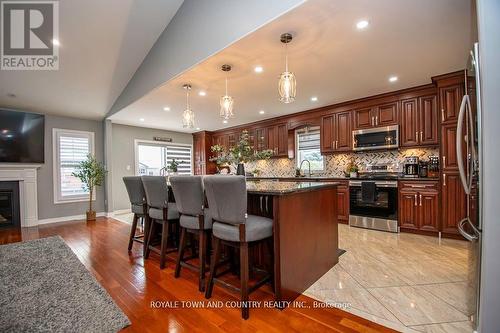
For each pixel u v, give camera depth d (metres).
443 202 3.40
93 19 3.04
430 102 3.69
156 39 3.53
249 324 1.63
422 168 3.92
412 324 1.60
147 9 3.03
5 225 4.51
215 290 2.11
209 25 2.59
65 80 4.05
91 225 4.74
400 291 2.02
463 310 1.74
